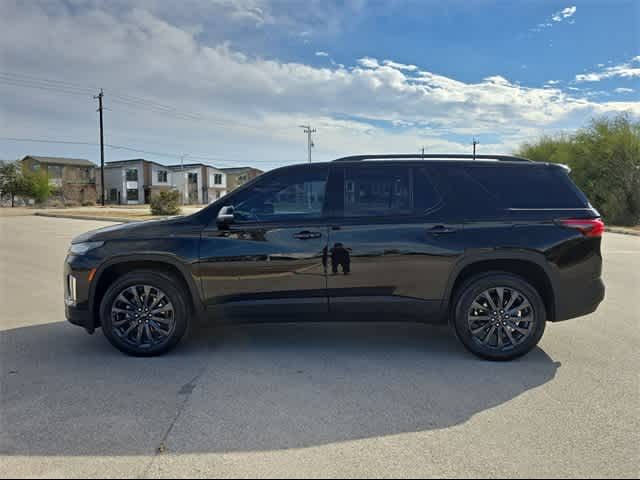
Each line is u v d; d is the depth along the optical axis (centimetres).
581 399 343
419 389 361
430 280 429
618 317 574
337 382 374
